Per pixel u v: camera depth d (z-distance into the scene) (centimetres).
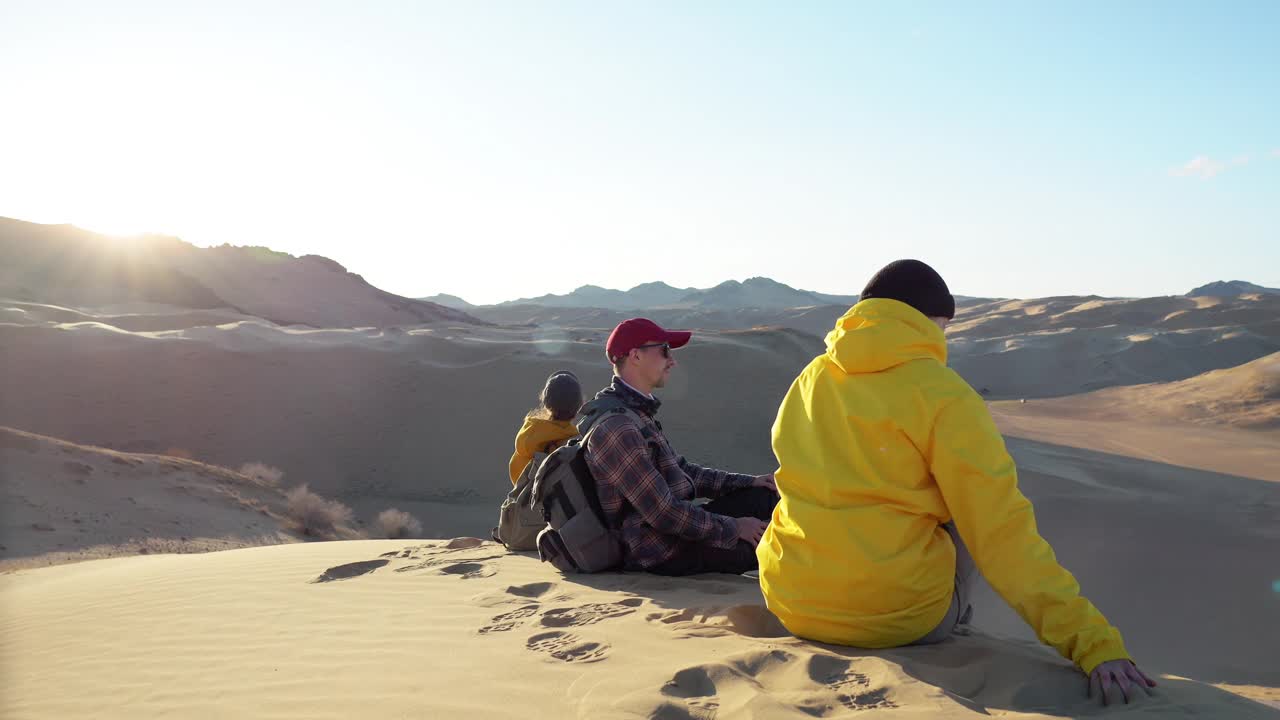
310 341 5981
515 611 368
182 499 1894
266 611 409
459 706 245
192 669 317
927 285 271
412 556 550
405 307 14988
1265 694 582
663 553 438
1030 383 12694
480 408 4912
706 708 222
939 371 257
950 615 279
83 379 4969
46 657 354
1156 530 2902
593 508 450
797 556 276
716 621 318
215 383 5088
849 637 270
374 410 4875
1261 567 2319
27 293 10481
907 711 209
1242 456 5512
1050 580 246
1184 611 1939
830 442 273
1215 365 12769
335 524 2197
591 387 5288
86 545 1442
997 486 248
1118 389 10019
